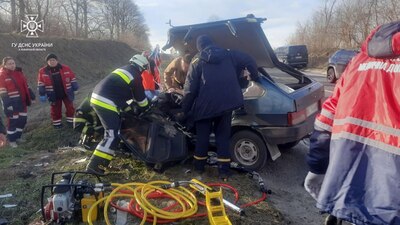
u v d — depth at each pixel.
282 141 5.49
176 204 4.15
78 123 5.53
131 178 4.87
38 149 7.22
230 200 4.40
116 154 5.48
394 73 1.93
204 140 4.98
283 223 4.07
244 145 5.62
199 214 3.91
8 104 7.66
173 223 3.82
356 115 2.00
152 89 7.65
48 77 8.10
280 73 6.58
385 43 1.95
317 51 43.84
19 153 6.75
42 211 3.81
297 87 6.39
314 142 2.30
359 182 1.94
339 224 2.74
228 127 5.00
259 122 5.53
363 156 1.95
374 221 1.84
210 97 4.74
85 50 31.25
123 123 5.04
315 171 2.37
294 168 5.97
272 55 6.40
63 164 5.70
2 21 30.88
